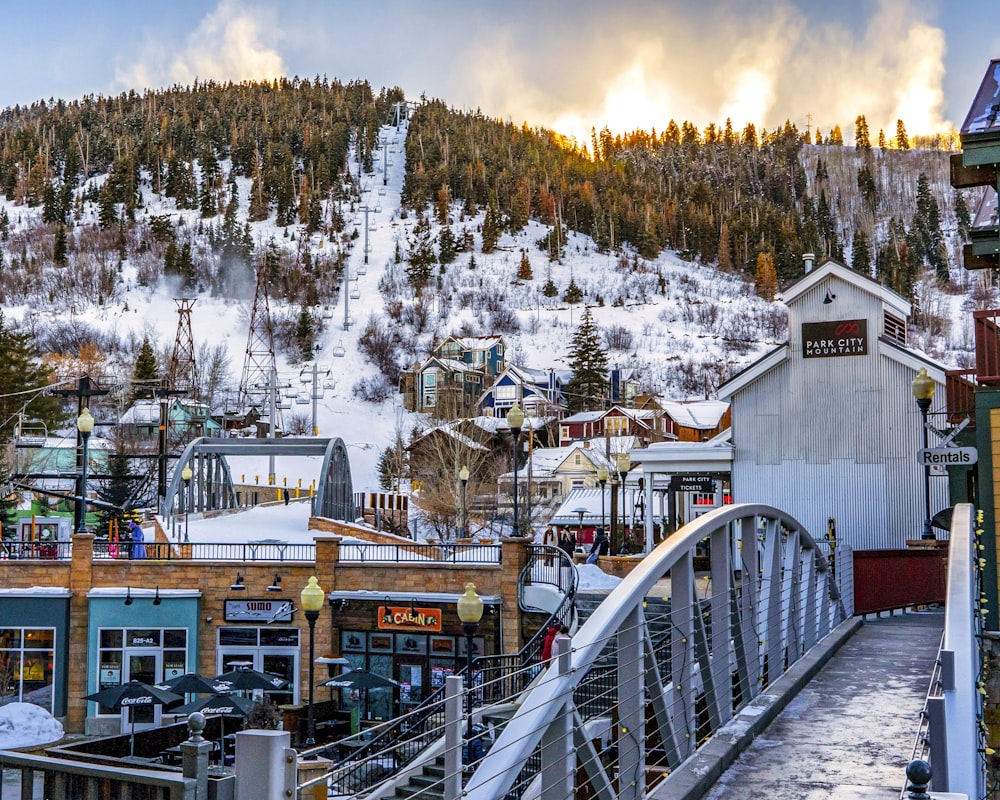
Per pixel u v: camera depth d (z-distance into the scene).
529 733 5.88
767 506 12.52
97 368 115.75
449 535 63.53
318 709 28.97
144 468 73.75
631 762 7.61
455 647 30.47
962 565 9.15
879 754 9.28
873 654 14.91
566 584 29.77
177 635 31.50
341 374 158.62
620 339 169.25
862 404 33.78
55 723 22.09
